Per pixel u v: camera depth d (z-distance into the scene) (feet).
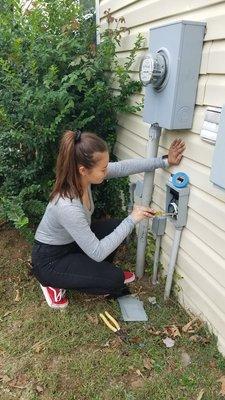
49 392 6.59
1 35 10.51
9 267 10.03
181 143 7.48
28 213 10.58
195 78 6.71
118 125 11.41
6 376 6.91
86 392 6.56
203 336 7.61
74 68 10.43
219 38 6.07
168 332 7.76
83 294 8.86
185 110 6.91
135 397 6.46
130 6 9.45
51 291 8.20
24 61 10.32
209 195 6.79
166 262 8.97
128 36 9.91
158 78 6.98
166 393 6.53
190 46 6.44
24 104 9.78
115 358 7.16
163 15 7.82
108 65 10.66
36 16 10.47
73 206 6.82
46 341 7.61
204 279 7.39
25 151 11.23
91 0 12.70
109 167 7.64
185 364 7.11
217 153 5.64
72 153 6.57
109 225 8.91
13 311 8.46
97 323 8.04
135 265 9.80
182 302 8.48
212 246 6.94
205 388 6.63
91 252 6.95
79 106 10.58
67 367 7.03
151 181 8.45
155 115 7.59
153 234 9.28
